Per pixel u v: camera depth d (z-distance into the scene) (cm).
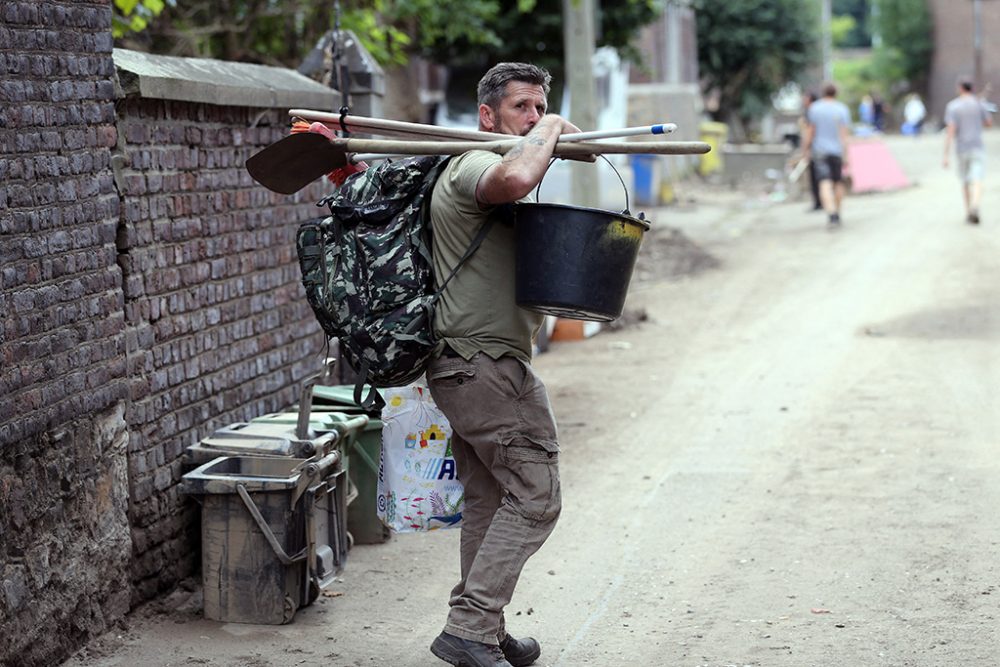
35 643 934
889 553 1241
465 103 3900
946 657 988
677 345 2414
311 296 914
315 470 1084
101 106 1020
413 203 905
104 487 1028
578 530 1357
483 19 3234
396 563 1263
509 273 893
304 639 1056
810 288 2983
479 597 902
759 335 2472
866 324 2514
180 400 1152
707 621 1091
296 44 2247
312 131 914
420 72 5012
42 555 942
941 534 1290
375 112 1605
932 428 1719
